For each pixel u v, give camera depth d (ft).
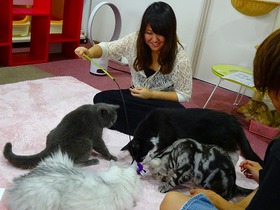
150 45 5.95
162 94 6.36
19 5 10.68
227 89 11.32
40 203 3.77
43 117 6.71
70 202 3.79
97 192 3.98
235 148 5.27
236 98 10.30
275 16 9.79
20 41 11.46
